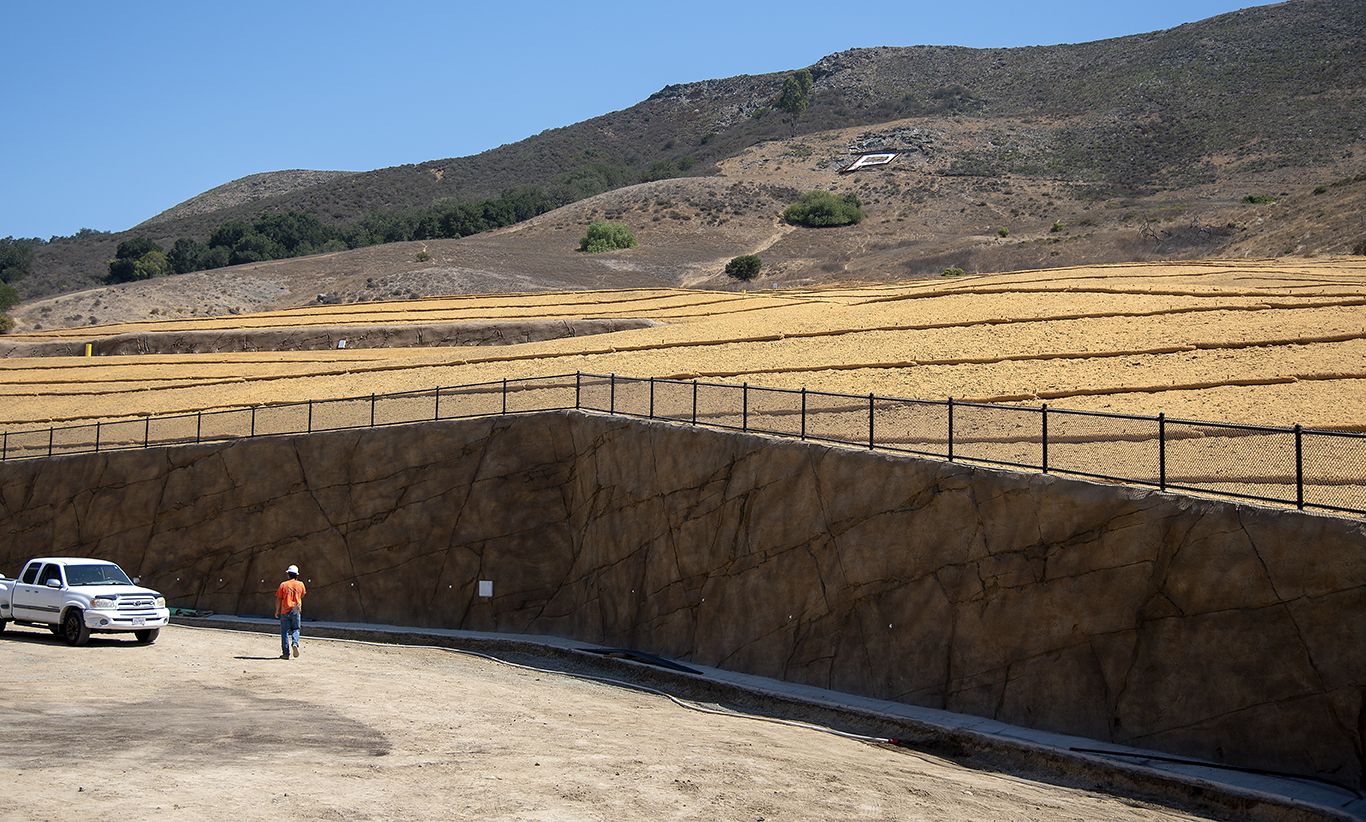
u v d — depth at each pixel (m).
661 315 68.69
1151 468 21.67
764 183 193.50
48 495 43.84
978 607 20.98
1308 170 160.88
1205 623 17.78
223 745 15.84
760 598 25.45
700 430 28.52
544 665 28.44
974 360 40.47
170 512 40.94
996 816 14.57
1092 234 130.75
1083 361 38.97
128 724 17.11
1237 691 17.17
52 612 28.14
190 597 39.69
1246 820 15.35
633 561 29.98
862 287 75.94
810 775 16.05
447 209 191.12
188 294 129.50
